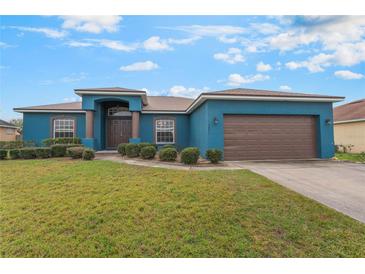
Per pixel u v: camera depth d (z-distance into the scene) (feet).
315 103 35.81
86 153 31.55
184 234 10.71
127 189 16.97
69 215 12.73
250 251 9.54
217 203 14.16
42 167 25.44
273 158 34.81
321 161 33.12
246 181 19.08
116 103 49.96
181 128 51.90
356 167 27.53
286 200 14.70
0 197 15.66
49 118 49.26
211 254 9.42
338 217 12.31
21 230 11.23
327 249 9.62
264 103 34.71
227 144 33.94
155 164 28.04
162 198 15.05
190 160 28.25
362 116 51.29
